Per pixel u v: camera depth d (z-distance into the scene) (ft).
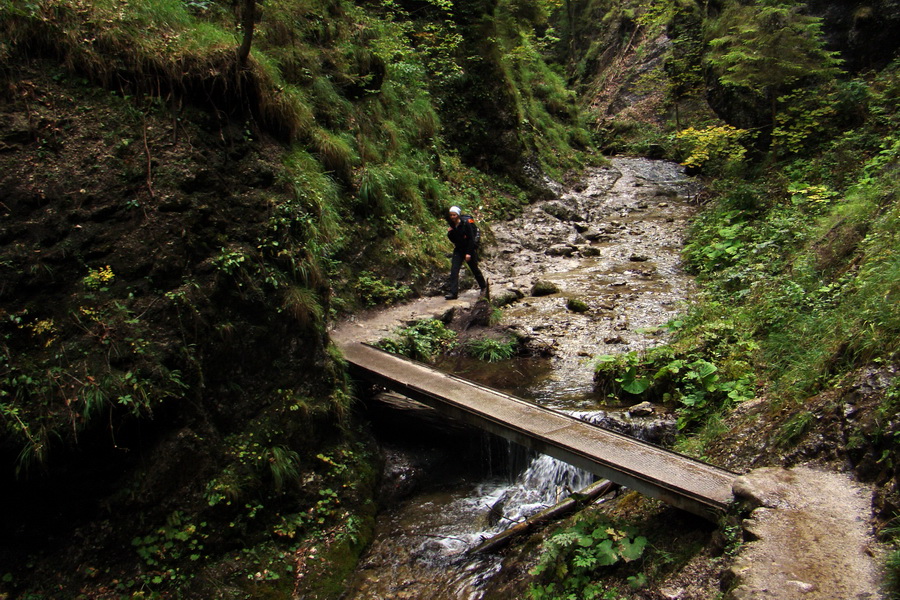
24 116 15.33
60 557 13.19
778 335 18.65
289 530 15.84
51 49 16.39
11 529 12.91
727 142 43.06
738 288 26.84
